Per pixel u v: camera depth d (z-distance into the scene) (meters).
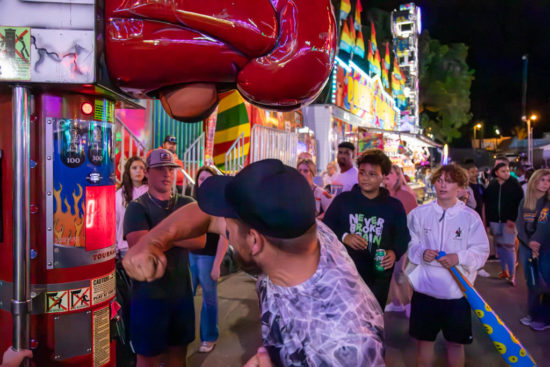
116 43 1.85
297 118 14.23
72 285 2.07
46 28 1.82
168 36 1.82
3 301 2.05
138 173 4.41
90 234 2.12
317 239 1.27
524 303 6.08
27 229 1.91
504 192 7.25
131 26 1.84
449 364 3.32
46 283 2.03
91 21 1.82
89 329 2.14
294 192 1.09
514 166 15.91
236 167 9.59
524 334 4.91
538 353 4.40
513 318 5.44
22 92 1.87
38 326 2.04
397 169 5.60
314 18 1.86
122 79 1.93
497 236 7.42
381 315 1.27
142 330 2.93
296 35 1.84
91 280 2.13
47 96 1.97
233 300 5.93
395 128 28.67
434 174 3.46
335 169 11.32
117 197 4.42
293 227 1.09
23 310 1.91
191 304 3.16
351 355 1.12
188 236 1.43
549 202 4.90
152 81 1.93
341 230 3.68
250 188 1.10
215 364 4.03
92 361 2.15
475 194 7.87
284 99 1.94
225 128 10.12
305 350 1.17
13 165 1.89
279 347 1.24
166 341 2.99
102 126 2.15
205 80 1.95
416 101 32.12
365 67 20.19
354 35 17.20
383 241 3.55
